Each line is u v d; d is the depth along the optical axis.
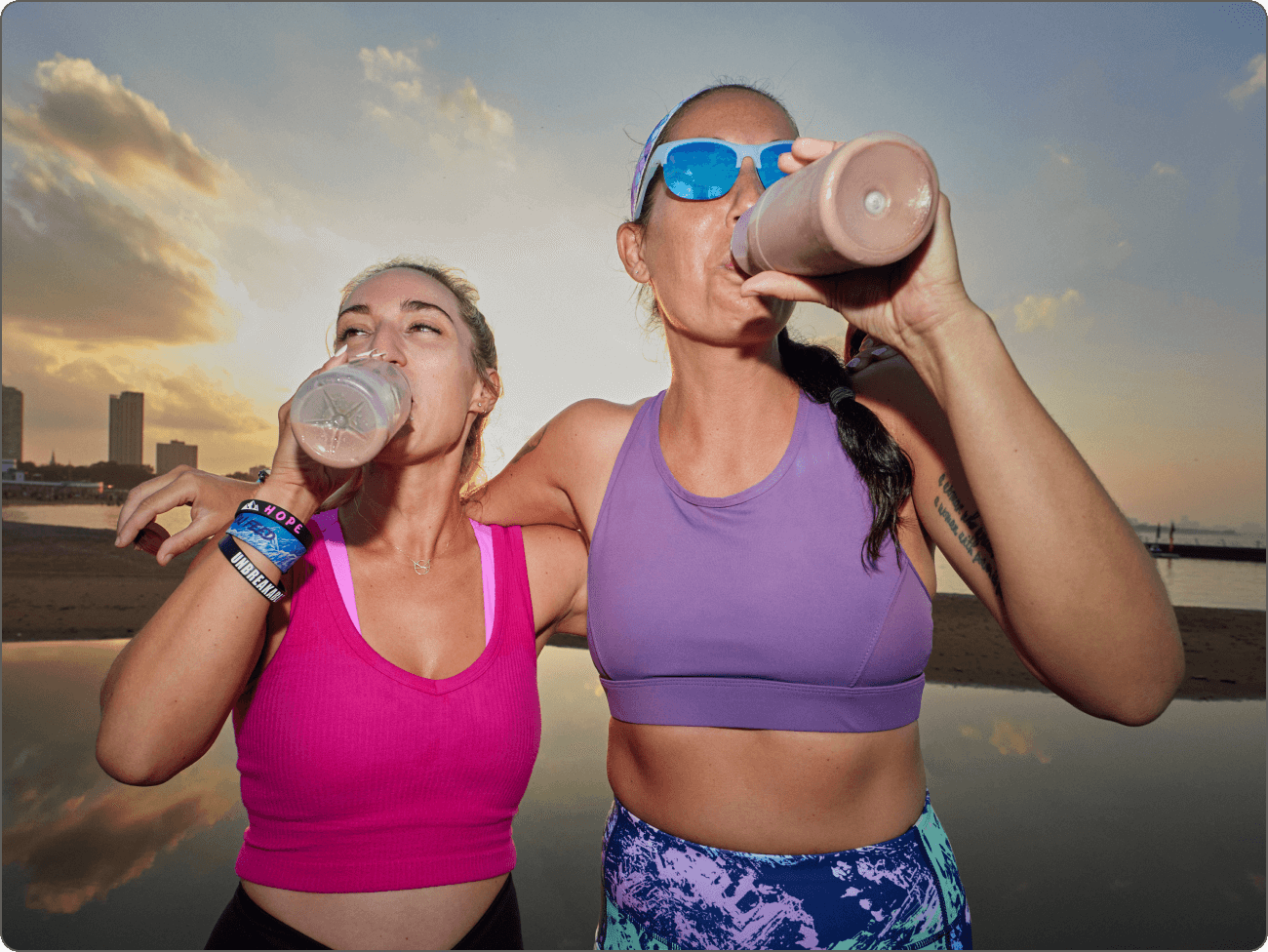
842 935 1.25
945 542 1.32
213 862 3.02
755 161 1.28
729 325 1.27
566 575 1.72
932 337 1.02
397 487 1.55
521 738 1.47
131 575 9.69
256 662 1.43
